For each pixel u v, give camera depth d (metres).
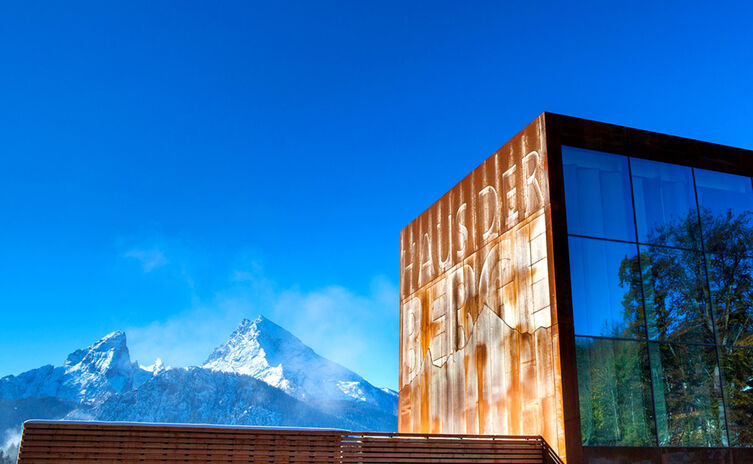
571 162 20.23
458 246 25.58
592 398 18.23
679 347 19.64
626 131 21.22
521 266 20.78
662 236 20.62
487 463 18.11
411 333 29.17
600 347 18.75
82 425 15.38
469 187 25.19
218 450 16.05
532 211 20.52
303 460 16.67
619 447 17.98
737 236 21.64
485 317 22.77
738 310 20.70
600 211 20.08
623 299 19.45
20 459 14.81
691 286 20.48
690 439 18.80
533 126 21.02
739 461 19.02
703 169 21.95
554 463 17.91
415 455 17.67
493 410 21.53
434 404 26.05
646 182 21.00
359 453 17.22
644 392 18.78
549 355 18.78
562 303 18.73
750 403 19.70
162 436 15.77
